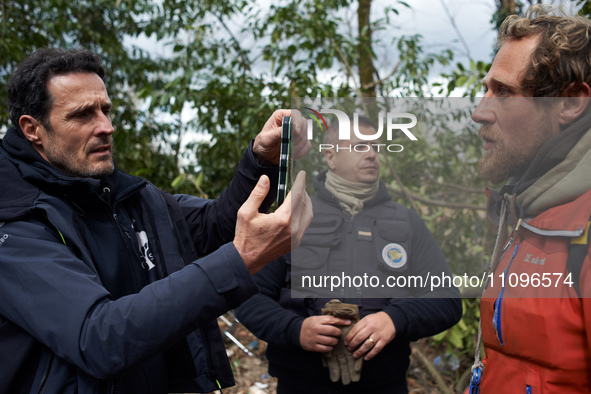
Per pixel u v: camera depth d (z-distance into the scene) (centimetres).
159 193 132
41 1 407
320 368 143
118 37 462
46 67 110
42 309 93
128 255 116
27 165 108
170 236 124
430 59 298
